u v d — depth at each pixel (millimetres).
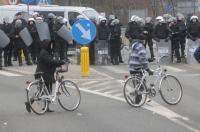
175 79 17297
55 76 17484
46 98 15852
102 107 16797
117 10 68500
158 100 17938
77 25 24359
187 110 16188
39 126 13914
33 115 15555
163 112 15820
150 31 29484
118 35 29203
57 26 27906
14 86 21672
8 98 18781
